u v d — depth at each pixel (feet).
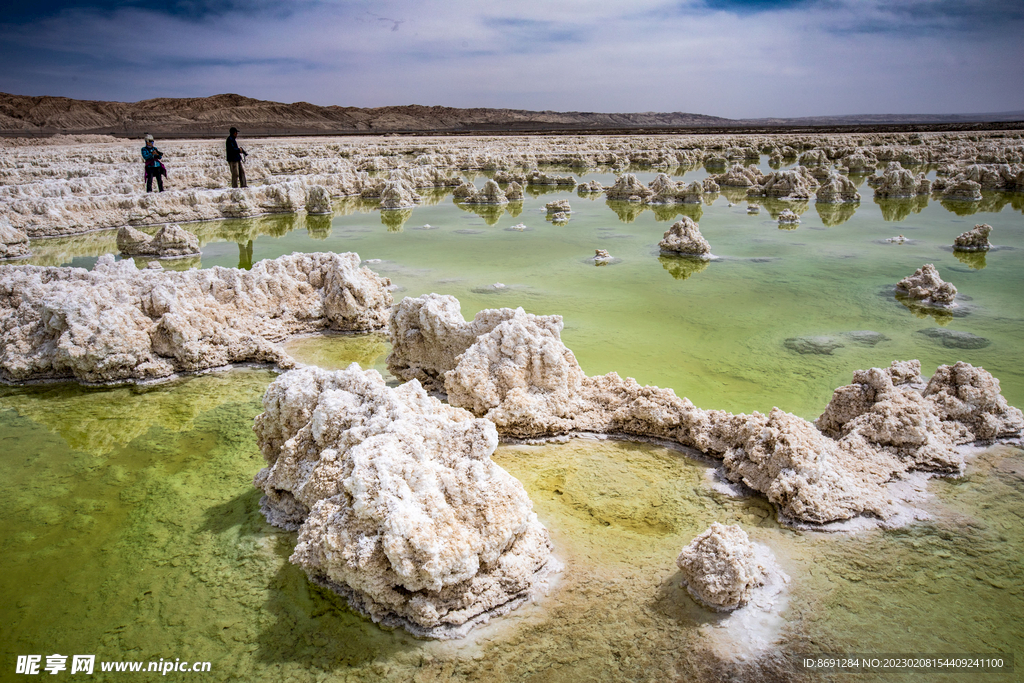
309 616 10.57
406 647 9.93
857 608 10.57
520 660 9.63
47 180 58.18
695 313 26.73
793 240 42.01
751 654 9.65
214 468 15.10
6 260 37.63
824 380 19.69
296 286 24.97
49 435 16.80
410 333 19.70
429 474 11.28
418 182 73.92
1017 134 129.59
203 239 43.70
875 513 12.82
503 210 57.31
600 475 14.69
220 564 11.82
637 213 54.29
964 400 16.02
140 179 58.85
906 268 33.96
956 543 12.11
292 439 13.25
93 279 23.00
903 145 106.83
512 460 15.44
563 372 17.16
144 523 13.08
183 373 20.65
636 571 11.44
